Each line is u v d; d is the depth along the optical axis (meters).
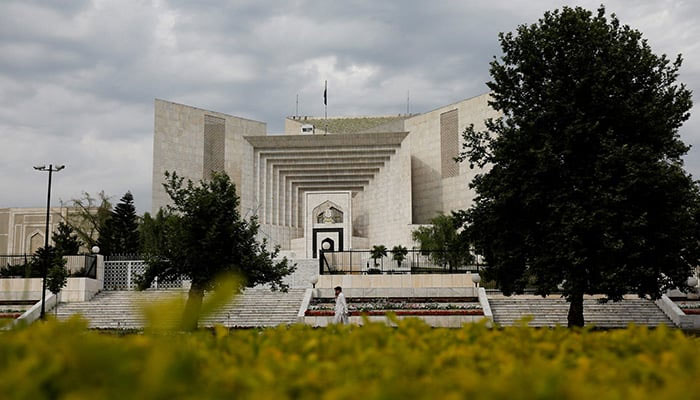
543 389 3.98
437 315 34.44
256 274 32.50
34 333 5.65
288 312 38.38
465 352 5.67
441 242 64.62
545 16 27.03
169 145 76.31
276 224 75.06
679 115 26.23
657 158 24.94
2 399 3.80
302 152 75.50
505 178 25.81
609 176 23.77
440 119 79.19
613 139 24.62
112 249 62.00
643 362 5.43
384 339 6.25
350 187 77.06
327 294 41.34
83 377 4.32
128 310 39.75
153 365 4.18
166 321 5.15
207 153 79.06
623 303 38.19
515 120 26.20
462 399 3.92
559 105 25.03
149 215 65.75
